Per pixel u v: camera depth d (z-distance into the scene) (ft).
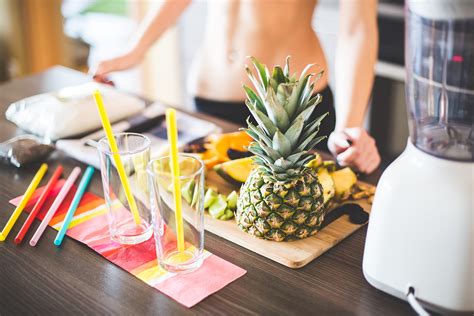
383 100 8.61
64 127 4.88
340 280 3.28
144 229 3.65
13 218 3.83
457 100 3.00
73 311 3.04
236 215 3.78
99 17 11.35
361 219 3.79
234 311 3.05
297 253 3.43
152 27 5.80
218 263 3.42
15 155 4.49
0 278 3.30
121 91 5.97
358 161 4.24
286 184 3.43
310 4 5.72
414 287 3.01
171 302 3.11
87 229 3.75
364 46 4.85
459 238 2.82
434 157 2.88
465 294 2.90
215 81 6.04
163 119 5.31
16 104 5.33
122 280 3.28
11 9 9.60
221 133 5.09
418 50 3.04
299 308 3.07
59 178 4.40
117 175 3.53
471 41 2.83
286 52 5.73
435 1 2.82
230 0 5.75
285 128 3.31
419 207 2.89
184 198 3.21
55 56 10.28
